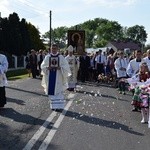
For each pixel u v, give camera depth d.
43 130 10.09
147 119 11.18
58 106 13.43
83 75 27.59
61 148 8.33
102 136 9.48
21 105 14.52
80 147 8.43
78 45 30.58
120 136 9.49
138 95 13.02
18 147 8.40
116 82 22.80
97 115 12.44
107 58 27.08
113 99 16.91
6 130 10.03
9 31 49.25
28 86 22.91
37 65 32.75
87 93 19.39
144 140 9.10
